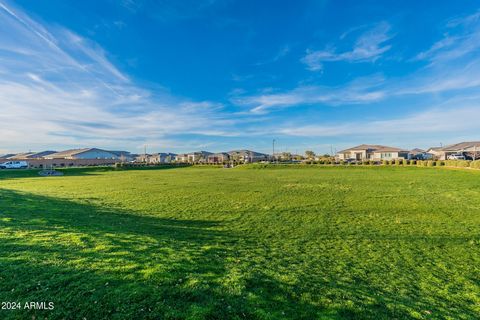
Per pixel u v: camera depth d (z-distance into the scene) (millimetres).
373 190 24734
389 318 5387
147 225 12062
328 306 5676
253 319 5027
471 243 10102
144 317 4789
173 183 31938
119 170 69188
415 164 61312
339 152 110250
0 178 42875
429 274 7477
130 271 6375
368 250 9336
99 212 14742
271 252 8969
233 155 144125
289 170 60750
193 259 7652
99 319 4660
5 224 10211
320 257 8617
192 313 4992
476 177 34656
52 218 12070
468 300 6191
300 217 14188
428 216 14414
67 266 6445
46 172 52812
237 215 14562
